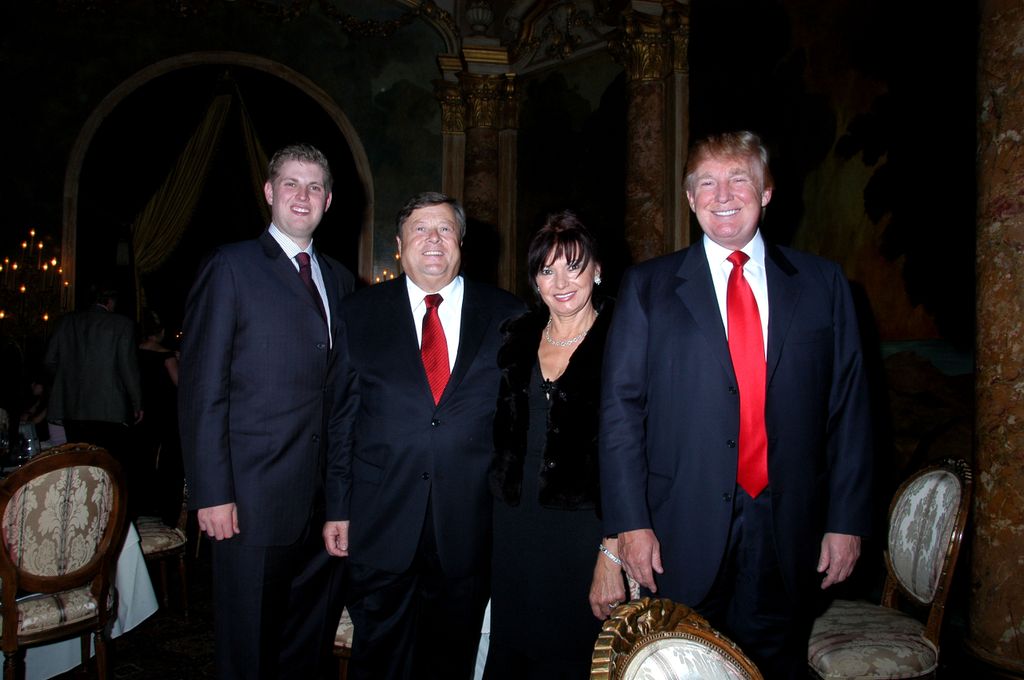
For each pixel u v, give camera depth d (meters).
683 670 1.17
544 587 2.15
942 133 3.64
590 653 2.14
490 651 2.27
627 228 7.06
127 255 9.05
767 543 1.93
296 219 2.56
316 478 2.54
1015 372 2.54
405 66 9.54
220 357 2.42
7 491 2.70
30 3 8.50
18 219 8.39
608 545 2.06
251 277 2.50
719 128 5.68
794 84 4.83
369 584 2.40
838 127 4.41
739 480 1.94
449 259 2.48
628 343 2.05
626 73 7.22
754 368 1.95
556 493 2.13
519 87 8.90
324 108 9.38
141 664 3.55
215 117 9.23
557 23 8.39
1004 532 2.54
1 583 2.75
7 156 8.37
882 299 4.02
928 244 3.70
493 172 9.02
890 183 3.98
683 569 1.93
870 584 4.02
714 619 1.96
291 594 2.57
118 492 3.01
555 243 2.20
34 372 8.23
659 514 1.99
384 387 2.42
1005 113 2.58
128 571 3.33
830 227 4.44
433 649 2.42
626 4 7.12
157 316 8.88
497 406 2.31
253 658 2.40
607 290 6.96
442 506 2.35
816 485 1.96
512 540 2.22
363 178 9.39
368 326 2.51
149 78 8.92
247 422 2.46
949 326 3.57
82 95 8.70
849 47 4.34
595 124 7.90
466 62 9.05
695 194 2.01
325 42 9.43
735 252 2.03
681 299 2.01
